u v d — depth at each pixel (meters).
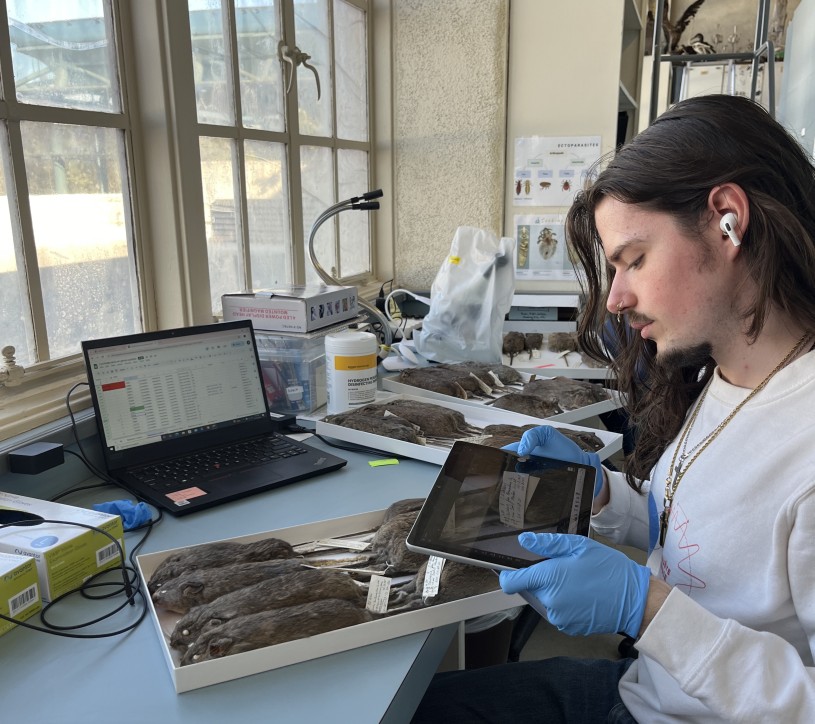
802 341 0.75
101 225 1.56
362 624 0.78
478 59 2.78
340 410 1.58
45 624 0.84
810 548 0.66
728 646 0.65
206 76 1.82
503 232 2.96
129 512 1.08
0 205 1.30
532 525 0.87
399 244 3.04
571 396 1.70
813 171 0.75
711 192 0.70
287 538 1.02
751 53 3.05
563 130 2.82
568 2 2.71
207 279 1.77
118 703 0.70
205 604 0.83
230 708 0.69
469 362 2.01
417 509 1.06
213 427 1.38
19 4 1.30
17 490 1.13
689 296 0.73
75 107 1.46
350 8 2.70
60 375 1.43
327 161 2.57
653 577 0.73
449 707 0.95
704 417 0.84
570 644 1.87
